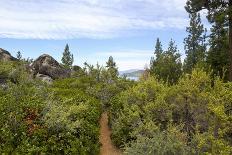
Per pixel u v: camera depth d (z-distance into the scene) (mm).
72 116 13688
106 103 21297
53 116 11672
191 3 31219
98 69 27609
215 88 11969
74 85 25422
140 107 14453
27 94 14891
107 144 14555
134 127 13109
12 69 20938
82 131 12500
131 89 15758
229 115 10617
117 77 25891
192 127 11156
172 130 10219
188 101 11805
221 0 30641
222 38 32125
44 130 11281
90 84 26047
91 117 15047
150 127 10953
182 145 9805
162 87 14547
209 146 9922
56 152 10773
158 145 9852
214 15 30188
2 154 10117
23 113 12109
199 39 54500
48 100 14102
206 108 11367
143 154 9969
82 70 31297
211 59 32062
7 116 11781
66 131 11688
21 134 11148
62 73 35156
